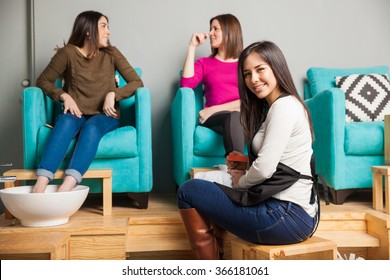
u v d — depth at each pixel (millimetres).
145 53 2777
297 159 1322
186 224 1427
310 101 2430
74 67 2188
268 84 1369
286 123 1273
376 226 1793
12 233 1604
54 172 1819
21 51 2736
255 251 1354
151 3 2785
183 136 2133
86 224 1688
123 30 2762
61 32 2707
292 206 1311
